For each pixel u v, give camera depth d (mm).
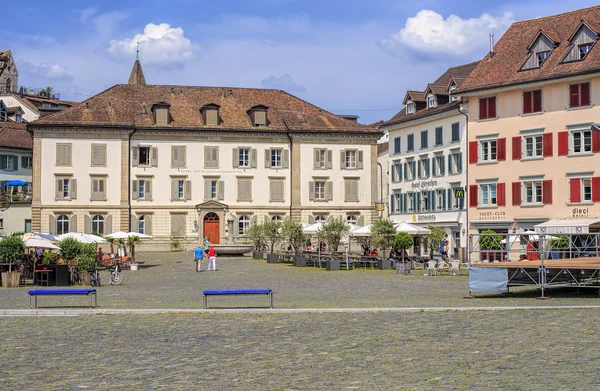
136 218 78750
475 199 62812
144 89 83625
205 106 81188
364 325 20188
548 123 58031
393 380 13172
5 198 77562
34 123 76875
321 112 85688
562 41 59688
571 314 21672
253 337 18484
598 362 14281
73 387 13125
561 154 57062
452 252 66688
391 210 76375
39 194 77188
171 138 79750
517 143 59938
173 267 54281
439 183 68250
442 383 12805
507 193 60594
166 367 14828
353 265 52406
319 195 82812
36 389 13000
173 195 79625
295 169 82062
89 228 77875
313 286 36531
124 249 61562
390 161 76438
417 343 17062
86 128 77750
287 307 24969
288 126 82500
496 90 61344
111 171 78312
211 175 80438
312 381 13250
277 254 58688
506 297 28500
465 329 19047
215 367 14742
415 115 71500
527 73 59875
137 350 16859
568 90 56875
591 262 29469
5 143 87188
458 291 32312
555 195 57406
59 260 39656
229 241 80438
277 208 81875
